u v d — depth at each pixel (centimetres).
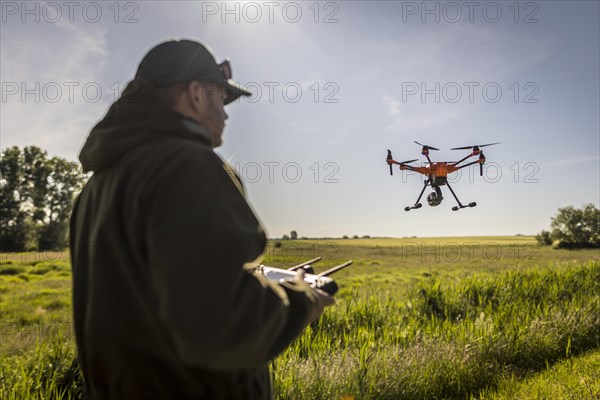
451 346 516
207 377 105
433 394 442
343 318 690
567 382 430
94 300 108
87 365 119
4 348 637
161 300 90
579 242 5831
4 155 7306
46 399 368
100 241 107
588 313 634
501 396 416
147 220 97
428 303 790
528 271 1016
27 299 1714
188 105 119
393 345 543
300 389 388
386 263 3303
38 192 7412
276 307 99
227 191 101
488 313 692
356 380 414
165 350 102
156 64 117
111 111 120
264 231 107
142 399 103
